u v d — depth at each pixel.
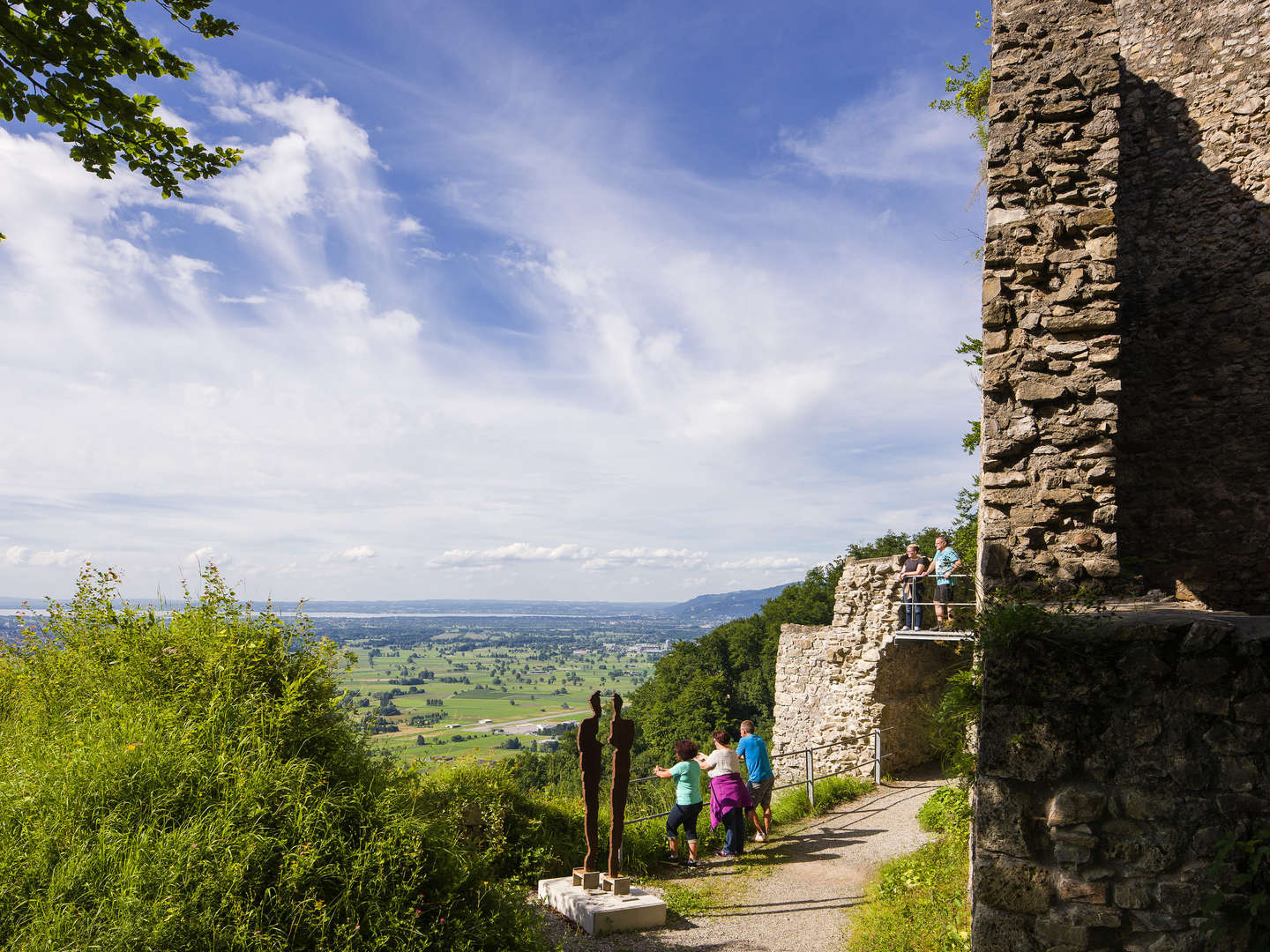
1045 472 5.54
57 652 5.93
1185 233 7.94
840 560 42.78
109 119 5.49
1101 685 3.85
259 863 4.31
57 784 4.47
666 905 6.70
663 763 36.34
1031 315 5.69
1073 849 3.79
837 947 6.07
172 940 3.82
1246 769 3.59
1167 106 8.17
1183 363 7.82
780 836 9.75
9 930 3.67
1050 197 5.77
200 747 4.88
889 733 13.68
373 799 5.14
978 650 4.32
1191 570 7.57
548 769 30.91
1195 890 3.58
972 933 3.95
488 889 5.23
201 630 5.89
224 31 5.71
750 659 40.72
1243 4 7.89
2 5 4.73
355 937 4.24
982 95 9.70
